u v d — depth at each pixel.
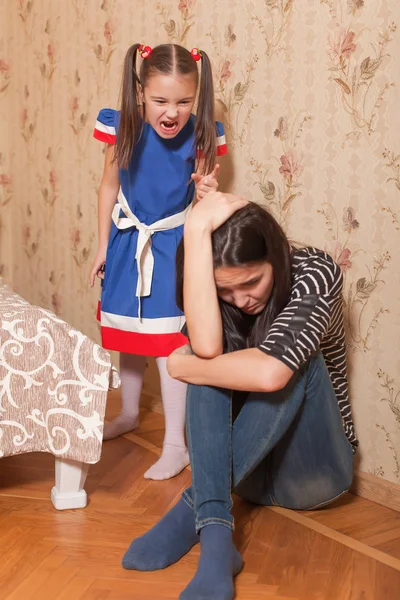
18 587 1.40
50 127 2.98
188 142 2.01
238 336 1.49
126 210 2.05
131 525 1.68
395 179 1.74
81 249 2.89
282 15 1.96
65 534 1.62
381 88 1.75
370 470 1.89
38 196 3.12
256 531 1.65
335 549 1.58
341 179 1.86
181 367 1.43
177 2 2.29
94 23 2.66
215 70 2.19
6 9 3.14
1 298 1.87
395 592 1.41
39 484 1.89
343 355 1.70
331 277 1.45
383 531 1.68
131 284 2.06
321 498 1.62
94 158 2.75
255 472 1.66
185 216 2.07
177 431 2.06
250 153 2.11
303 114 1.94
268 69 2.02
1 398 1.64
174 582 1.42
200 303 1.40
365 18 1.76
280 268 1.40
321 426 1.50
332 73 1.85
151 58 1.88
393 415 1.82
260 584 1.43
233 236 1.37
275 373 1.34
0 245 3.32
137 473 1.99
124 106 1.95
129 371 2.30
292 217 2.01
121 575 1.44
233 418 1.51
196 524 1.38
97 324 2.85
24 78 3.11
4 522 1.67
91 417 1.66
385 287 1.80
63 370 1.65
